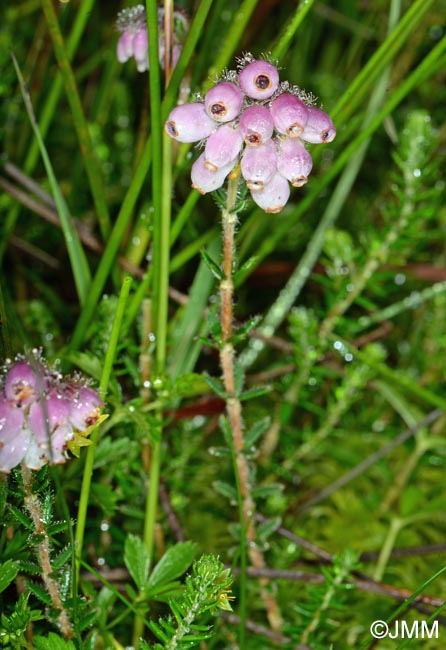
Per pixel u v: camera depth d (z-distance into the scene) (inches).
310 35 20.7
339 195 14.1
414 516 13.6
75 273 12.4
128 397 13.1
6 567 10.4
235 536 11.8
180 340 12.9
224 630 12.1
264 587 12.1
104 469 12.6
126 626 12.1
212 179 9.9
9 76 15.4
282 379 14.4
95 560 12.3
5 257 16.4
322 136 9.9
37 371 9.7
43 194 13.9
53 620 10.7
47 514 10.2
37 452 9.8
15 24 19.6
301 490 14.4
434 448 15.0
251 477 11.7
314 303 16.9
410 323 17.6
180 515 13.5
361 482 14.7
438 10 17.4
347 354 14.0
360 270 13.7
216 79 10.2
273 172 9.8
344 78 21.3
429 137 13.2
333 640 12.4
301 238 18.0
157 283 11.7
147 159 11.4
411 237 13.6
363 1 20.8
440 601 11.9
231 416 11.3
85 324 12.2
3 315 10.6
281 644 12.0
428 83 19.2
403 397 16.2
